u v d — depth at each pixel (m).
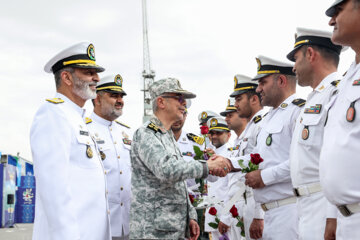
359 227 2.16
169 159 2.95
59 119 2.85
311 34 3.27
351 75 2.38
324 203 2.94
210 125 6.42
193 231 3.31
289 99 3.94
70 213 2.68
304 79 3.34
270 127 3.89
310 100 3.21
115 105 4.63
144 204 3.02
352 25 2.27
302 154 3.06
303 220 3.06
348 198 2.19
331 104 2.50
